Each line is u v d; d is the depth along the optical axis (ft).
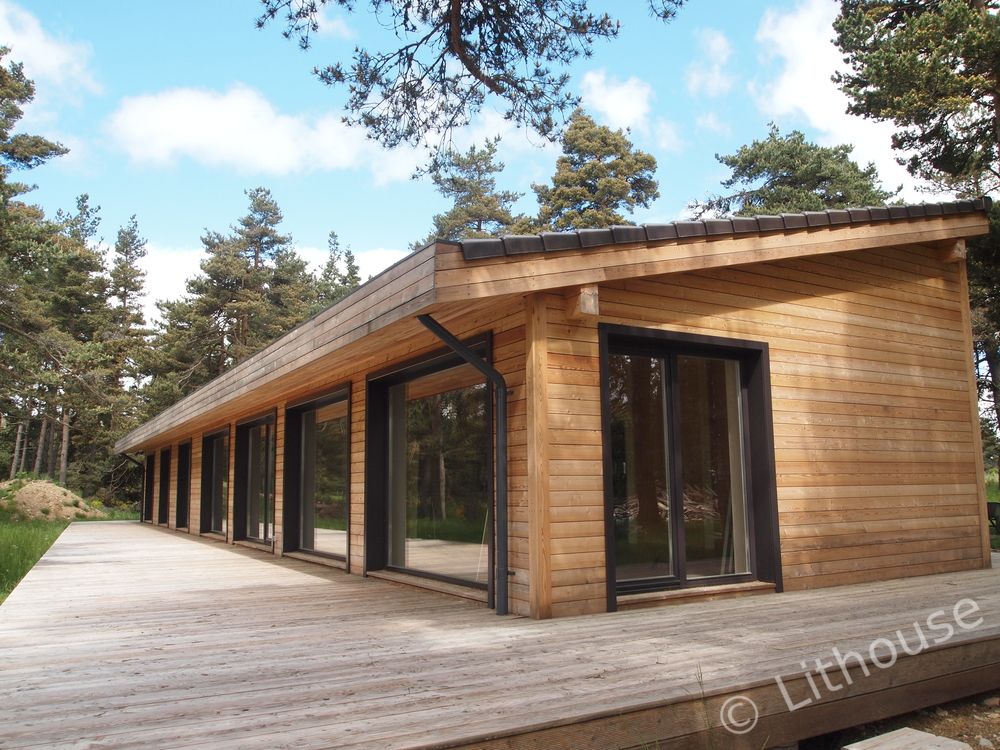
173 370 92.58
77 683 10.38
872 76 36.73
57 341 60.59
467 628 14.05
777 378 19.12
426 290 13.74
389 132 26.11
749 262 17.63
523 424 15.61
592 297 15.26
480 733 7.86
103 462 93.71
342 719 8.48
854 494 20.03
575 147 77.41
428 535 20.75
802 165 69.82
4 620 15.71
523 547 15.39
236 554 31.30
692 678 9.93
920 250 22.79
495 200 90.58
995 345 55.06
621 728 8.66
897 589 18.24
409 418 22.29
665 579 16.98
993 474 78.64
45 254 48.39
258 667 11.21
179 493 48.65
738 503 18.70
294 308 103.40
